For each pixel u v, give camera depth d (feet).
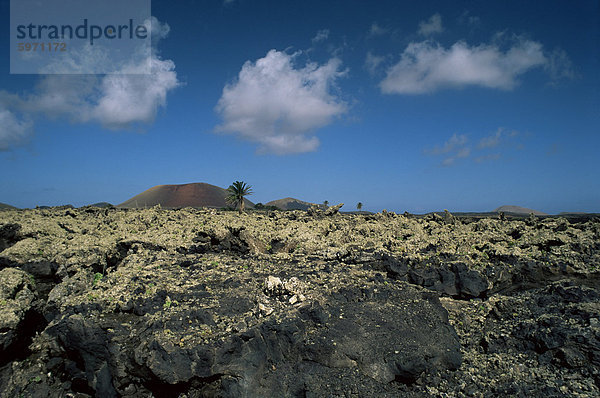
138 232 111.75
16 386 54.49
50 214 130.82
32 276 72.84
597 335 50.01
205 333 49.80
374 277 70.08
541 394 46.32
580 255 74.95
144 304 56.80
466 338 59.77
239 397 47.11
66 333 52.75
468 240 89.61
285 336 51.70
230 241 103.96
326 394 47.98
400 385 50.37
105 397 50.78
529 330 56.49
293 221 129.80
